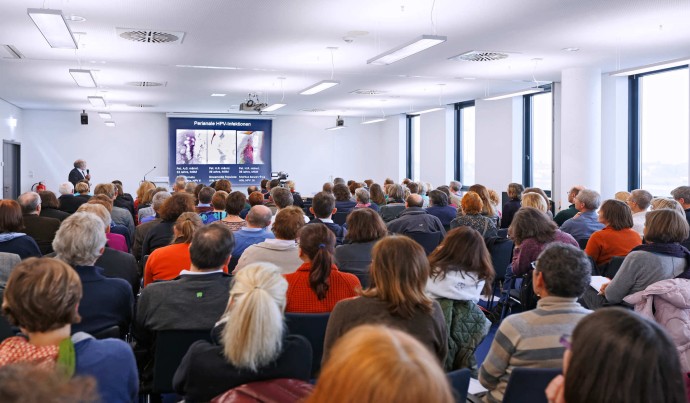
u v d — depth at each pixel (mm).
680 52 8000
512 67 9258
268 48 7730
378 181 18562
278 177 15633
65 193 7328
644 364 1021
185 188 7695
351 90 12117
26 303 1492
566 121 9305
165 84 11102
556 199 10984
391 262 1991
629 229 4109
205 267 2432
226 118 16812
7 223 3668
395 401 633
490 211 6070
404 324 1956
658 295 2568
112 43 7375
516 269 4074
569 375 1094
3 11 5871
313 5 5676
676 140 9023
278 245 3305
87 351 1577
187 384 1702
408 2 5594
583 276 1940
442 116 15039
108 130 16109
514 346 1938
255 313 1623
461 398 1758
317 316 2344
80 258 2398
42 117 15531
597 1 5543
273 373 1679
